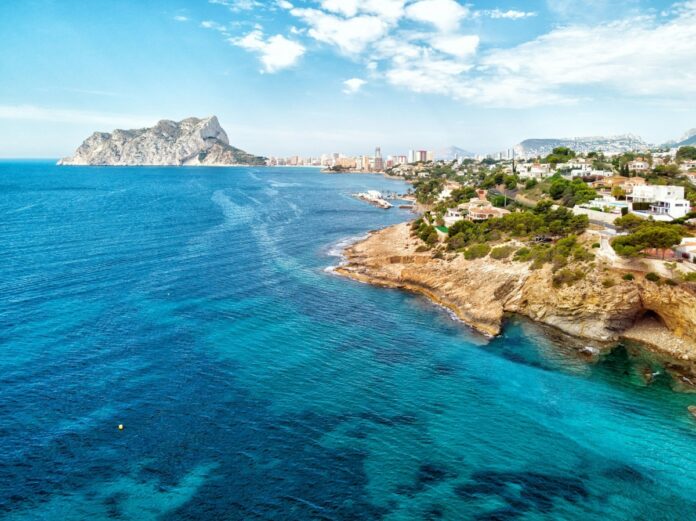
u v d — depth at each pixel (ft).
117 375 168.86
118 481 119.65
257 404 155.63
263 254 366.22
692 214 281.54
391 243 415.03
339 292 282.36
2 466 122.62
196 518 109.70
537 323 241.96
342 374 178.91
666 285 210.59
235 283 285.23
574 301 228.84
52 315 216.95
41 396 153.28
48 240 370.32
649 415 157.99
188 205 636.89
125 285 266.36
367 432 144.25
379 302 268.41
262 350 195.31
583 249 250.57
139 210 567.18
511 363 194.18
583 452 139.13
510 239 326.03
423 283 294.66
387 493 120.57
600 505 119.75
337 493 119.34
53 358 177.68
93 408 148.66
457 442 141.79
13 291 245.04
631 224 273.75
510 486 125.08
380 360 192.54
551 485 126.00
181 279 285.64
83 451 129.49
